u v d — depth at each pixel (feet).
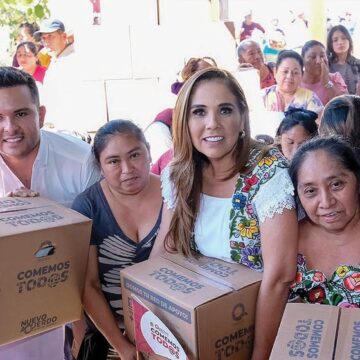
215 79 4.19
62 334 5.61
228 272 4.21
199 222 4.51
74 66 13.52
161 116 9.84
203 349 3.71
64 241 4.09
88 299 4.80
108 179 4.88
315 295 4.08
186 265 4.39
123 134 4.78
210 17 15.02
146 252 4.97
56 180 5.47
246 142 4.33
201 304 3.66
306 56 11.96
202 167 4.53
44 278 4.08
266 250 4.04
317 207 4.05
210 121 4.13
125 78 13.50
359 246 4.09
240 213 4.24
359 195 4.09
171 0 14.58
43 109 5.56
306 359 2.84
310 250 4.25
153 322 3.89
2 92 4.77
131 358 4.36
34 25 13.52
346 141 4.40
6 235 3.76
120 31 13.41
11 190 5.38
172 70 13.34
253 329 4.08
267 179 4.11
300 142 7.50
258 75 11.60
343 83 13.37
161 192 5.02
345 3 16.07
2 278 3.83
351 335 3.01
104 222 4.94
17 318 4.00
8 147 4.96
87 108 13.55
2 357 5.30
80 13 14.35
